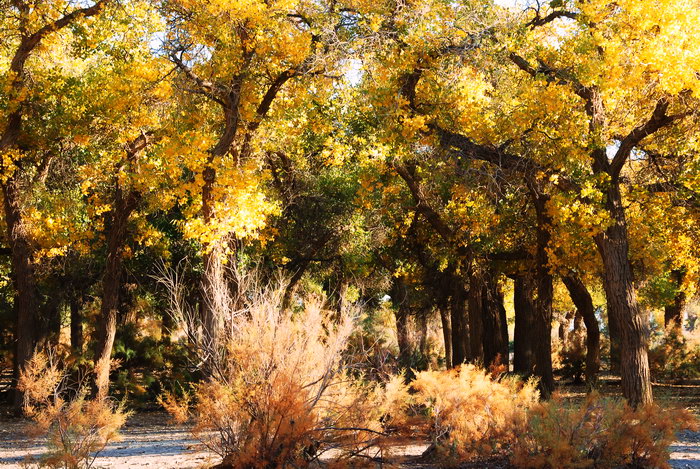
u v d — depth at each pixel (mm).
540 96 12719
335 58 14242
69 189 17859
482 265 17125
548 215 14062
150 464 8000
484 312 19781
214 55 14352
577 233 13133
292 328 6520
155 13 15164
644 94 12211
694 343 23062
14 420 15938
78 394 7137
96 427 6734
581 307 20047
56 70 16672
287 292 20156
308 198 20266
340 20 14656
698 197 14164
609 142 13562
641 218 15188
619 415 7121
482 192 15539
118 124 15852
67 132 16469
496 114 14047
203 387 6602
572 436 6969
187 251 18953
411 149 15125
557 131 12953
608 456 6910
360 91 15891
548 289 15891
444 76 14008
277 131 16391
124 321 21609
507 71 15391
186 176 17422
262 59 14766
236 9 12859
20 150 16625
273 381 6195
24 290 17172
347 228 20406
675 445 9180
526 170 14125
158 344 20359
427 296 21422
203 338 6953
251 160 15203
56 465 6082
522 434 7219
